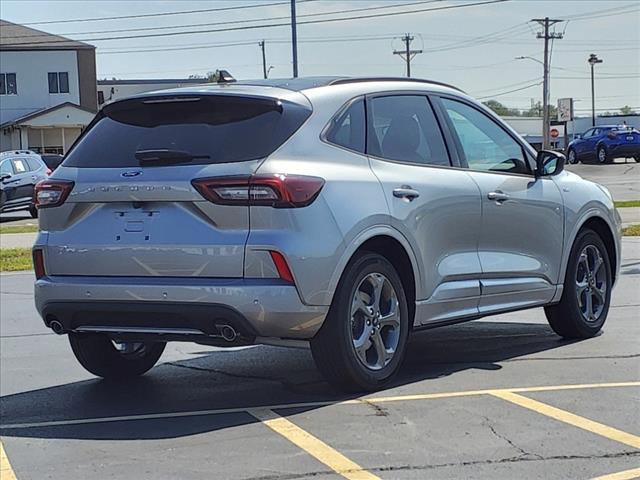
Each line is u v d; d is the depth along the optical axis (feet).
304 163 18.08
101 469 15.42
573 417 17.57
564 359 22.77
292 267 17.34
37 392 21.40
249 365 23.72
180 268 17.74
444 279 20.85
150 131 19.08
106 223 18.54
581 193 25.26
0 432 17.88
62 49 193.77
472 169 22.12
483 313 22.04
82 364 21.67
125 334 18.69
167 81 246.06
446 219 20.80
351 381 19.07
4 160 88.48
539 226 23.54
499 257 22.45
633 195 90.17
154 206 18.15
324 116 18.99
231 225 17.51
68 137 186.19
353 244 18.38
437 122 21.70
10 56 192.24
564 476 14.48
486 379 20.74
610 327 27.07
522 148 23.95
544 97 194.90
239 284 17.30
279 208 17.38
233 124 18.44
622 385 19.97
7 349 27.02
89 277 18.66
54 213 19.17
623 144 136.56
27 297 38.45
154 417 18.67
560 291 24.47
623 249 47.57
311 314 17.75
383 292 19.56
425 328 20.89
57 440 17.21
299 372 22.63
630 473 14.57
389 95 20.74
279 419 18.01
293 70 130.72
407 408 18.38
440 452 15.69
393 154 20.18
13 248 59.16
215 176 17.54
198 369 23.48
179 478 14.80
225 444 16.53
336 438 16.61
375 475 14.65
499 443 16.11
